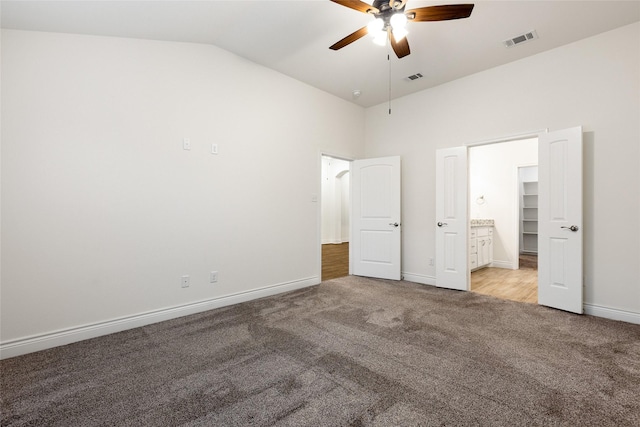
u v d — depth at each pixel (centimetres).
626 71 288
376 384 180
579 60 312
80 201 249
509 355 216
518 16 270
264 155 373
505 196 566
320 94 441
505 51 333
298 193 412
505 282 450
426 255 440
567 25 285
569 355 216
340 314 306
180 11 248
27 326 228
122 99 270
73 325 246
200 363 207
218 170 331
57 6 210
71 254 246
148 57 285
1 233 219
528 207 746
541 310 316
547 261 326
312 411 156
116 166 266
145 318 281
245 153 355
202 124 319
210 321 288
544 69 335
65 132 243
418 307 328
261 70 369
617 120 292
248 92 357
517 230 555
